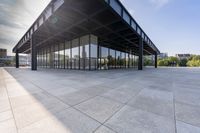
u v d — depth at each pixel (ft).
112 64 77.41
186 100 12.25
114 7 33.68
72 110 9.88
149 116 8.70
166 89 17.15
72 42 63.36
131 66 106.32
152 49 101.30
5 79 27.91
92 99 12.67
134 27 50.29
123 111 9.61
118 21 40.60
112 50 77.87
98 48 63.62
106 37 59.06
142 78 28.68
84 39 56.08
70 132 6.79
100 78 28.17
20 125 7.58
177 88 17.80
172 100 12.25
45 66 90.17
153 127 7.21
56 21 41.09
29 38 63.36
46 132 6.79
